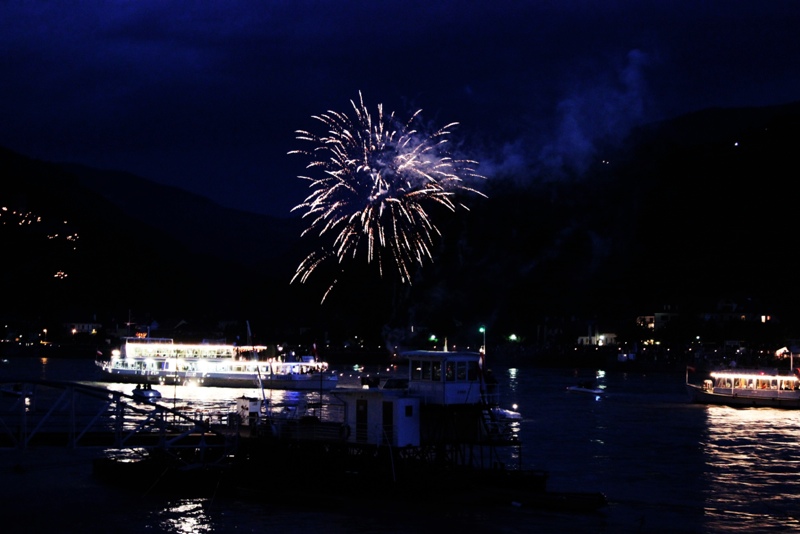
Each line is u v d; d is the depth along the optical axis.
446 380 70.00
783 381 169.88
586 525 64.56
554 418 146.62
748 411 162.00
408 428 68.38
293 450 72.75
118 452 96.94
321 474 70.62
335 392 71.62
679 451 105.56
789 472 90.56
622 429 129.88
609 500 74.56
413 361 72.06
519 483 71.75
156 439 82.38
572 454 101.88
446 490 67.69
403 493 67.50
